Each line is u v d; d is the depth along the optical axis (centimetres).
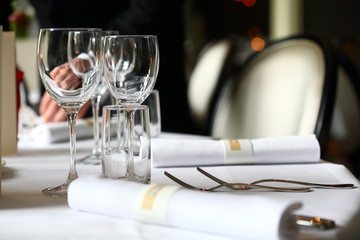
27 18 358
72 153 101
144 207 79
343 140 342
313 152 118
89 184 86
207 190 95
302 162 119
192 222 75
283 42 185
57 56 93
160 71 271
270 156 117
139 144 95
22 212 87
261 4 628
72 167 101
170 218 77
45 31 93
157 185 82
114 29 248
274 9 624
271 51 188
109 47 98
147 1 244
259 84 187
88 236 76
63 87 94
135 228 79
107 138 95
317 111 159
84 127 159
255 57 192
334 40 373
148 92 102
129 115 95
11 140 137
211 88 319
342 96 328
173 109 280
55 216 85
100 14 256
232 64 322
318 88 163
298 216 79
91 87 96
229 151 116
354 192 95
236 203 73
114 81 99
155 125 134
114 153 95
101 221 82
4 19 273
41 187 103
